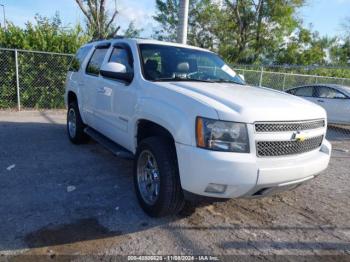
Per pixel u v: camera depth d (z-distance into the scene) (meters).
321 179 5.54
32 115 10.14
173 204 3.39
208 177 2.94
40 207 3.75
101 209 3.78
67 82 6.81
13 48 10.81
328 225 3.77
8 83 10.84
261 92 3.94
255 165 2.98
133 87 4.07
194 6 33.81
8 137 7.02
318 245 3.32
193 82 4.01
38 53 11.10
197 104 3.10
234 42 33.56
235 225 3.62
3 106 10.92
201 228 3.49
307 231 3.60
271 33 32.50
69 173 4.94
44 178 4.68
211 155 2.92
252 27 32.34
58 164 5.34
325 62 42.47
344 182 5.45
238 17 31.67
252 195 3.17
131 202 4.01
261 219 3.81
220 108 3.01
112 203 3.96
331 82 17.53
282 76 16.00
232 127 2.95
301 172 3.31
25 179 4.60
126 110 4.18
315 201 4.49
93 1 21.19
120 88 4.36
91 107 5.48
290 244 3.30
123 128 4.34
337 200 4.58
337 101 11.45
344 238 3.49
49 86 11.45
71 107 6.58
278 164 3.14
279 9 30.61
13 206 3.74
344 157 7.45
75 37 11.84
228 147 2.96
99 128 5.30
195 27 34.91
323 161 3.62
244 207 4.10
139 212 3.75
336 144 9.20
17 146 6.32
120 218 3.59
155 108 3.48
